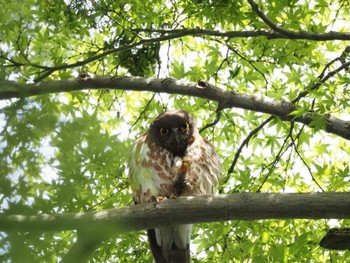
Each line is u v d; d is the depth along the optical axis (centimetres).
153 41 1348
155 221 830
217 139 1518
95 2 1301
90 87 1223
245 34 1336
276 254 1173
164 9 1472
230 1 1356
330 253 1287
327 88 1100
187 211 831
